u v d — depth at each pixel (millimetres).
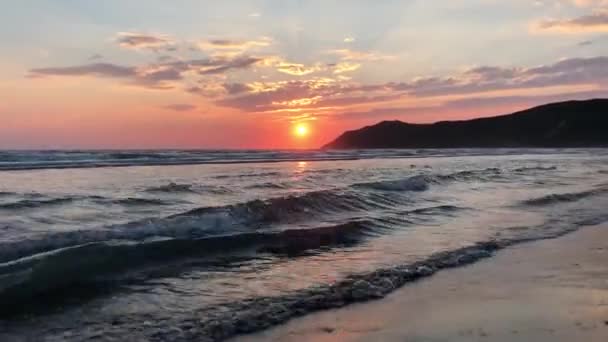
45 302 5480
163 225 9031
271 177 20781
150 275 6660
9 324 4898
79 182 17641
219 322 5086
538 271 7328
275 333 4898
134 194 14070
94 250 6926
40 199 12258
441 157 48438
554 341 4598
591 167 31250
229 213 10195
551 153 66125
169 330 4855
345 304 5785
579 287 6504
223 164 31062
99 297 5750
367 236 9688
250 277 6770
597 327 4969
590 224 11477
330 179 19938
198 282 6480
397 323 5184
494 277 7016
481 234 9984
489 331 4898
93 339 4613
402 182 17016
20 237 8180
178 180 18984
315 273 6996
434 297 6078
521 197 15688
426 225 10945
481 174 23250
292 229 9578
